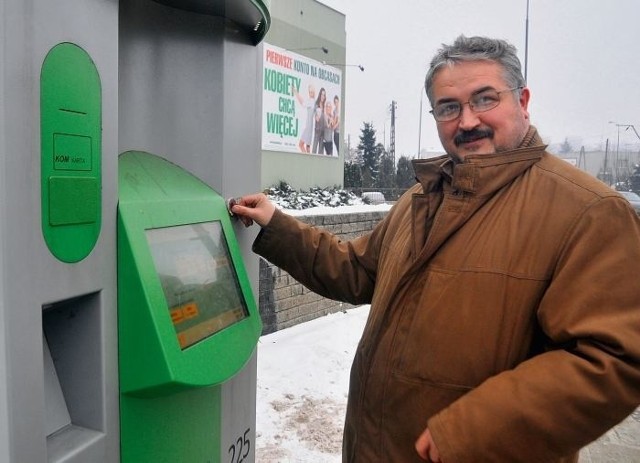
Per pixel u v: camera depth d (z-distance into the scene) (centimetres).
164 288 125
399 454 146
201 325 133
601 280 120
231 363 136
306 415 374
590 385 114
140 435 126
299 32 1141
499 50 145
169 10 153
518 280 131
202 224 149
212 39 159
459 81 145
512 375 121
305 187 1165
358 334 546
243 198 176
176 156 159
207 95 160
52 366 117
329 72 1232
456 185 140
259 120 185
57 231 100
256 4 148
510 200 138
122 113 142
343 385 429
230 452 167
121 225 118
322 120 1215
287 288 540
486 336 133
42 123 96
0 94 88
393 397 146
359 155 4153
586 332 117
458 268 138
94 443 113
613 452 343
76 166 104
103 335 114
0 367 91
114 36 114
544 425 116
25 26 92
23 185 92
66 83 101
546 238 130
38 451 97
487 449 119
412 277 146
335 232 614
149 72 150
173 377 114
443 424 122
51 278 99
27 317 94
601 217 124
